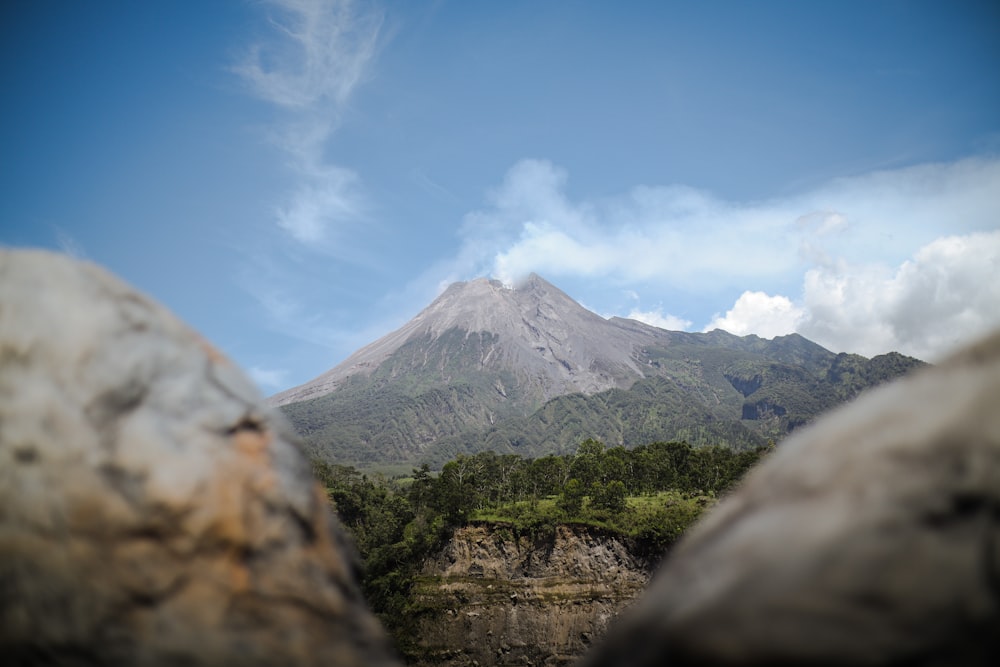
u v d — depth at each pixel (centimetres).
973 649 158
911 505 176
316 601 258
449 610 9519
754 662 162
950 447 182
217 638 238
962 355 206
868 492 183
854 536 175
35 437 253
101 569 242
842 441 201
